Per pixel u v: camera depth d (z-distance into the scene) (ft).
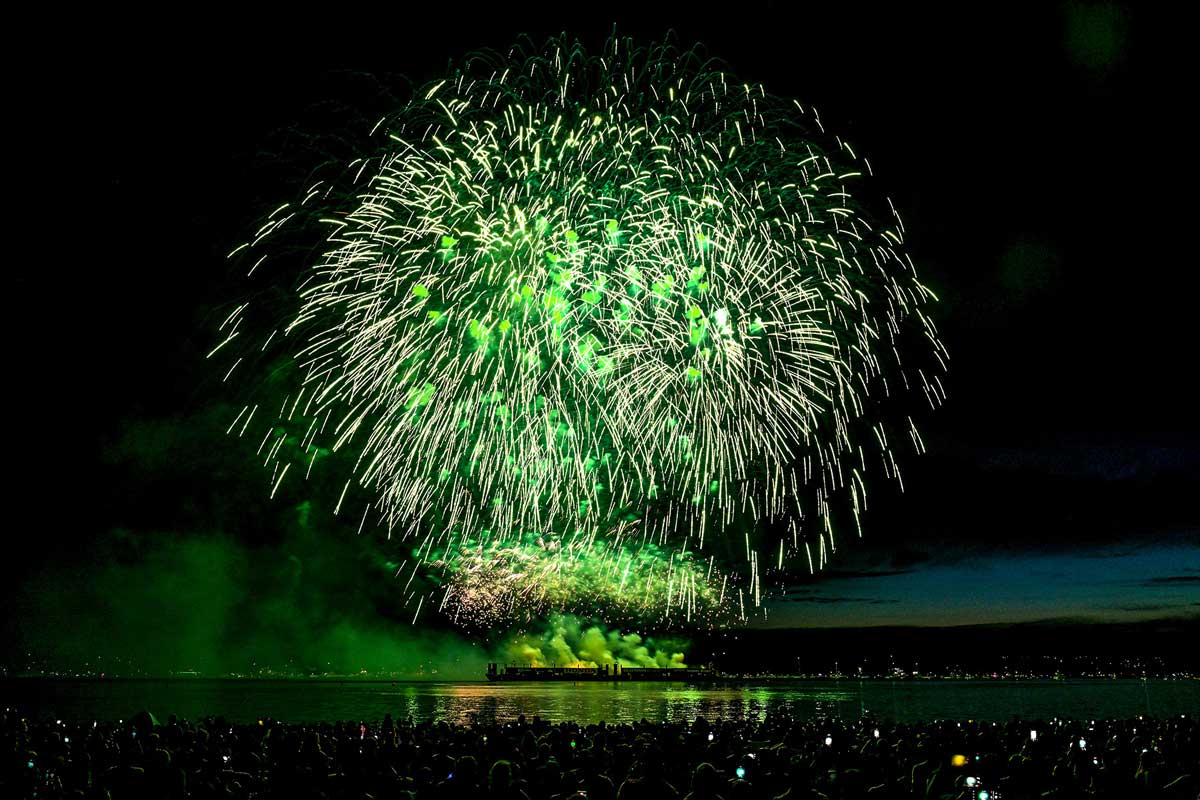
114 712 177.47
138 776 51.52
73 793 50.88
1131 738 80.74
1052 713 204.85
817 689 359.87
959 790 53.16
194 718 162.50
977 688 400.67
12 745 65.57
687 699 244.83
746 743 74.18
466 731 80.23
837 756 63.72
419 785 51.21
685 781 54.85
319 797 50.37
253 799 53.11
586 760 59.16
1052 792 53.57
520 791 47.78
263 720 86.58
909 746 72.13
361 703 213.25
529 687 349.61
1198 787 57.41
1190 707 231.71
